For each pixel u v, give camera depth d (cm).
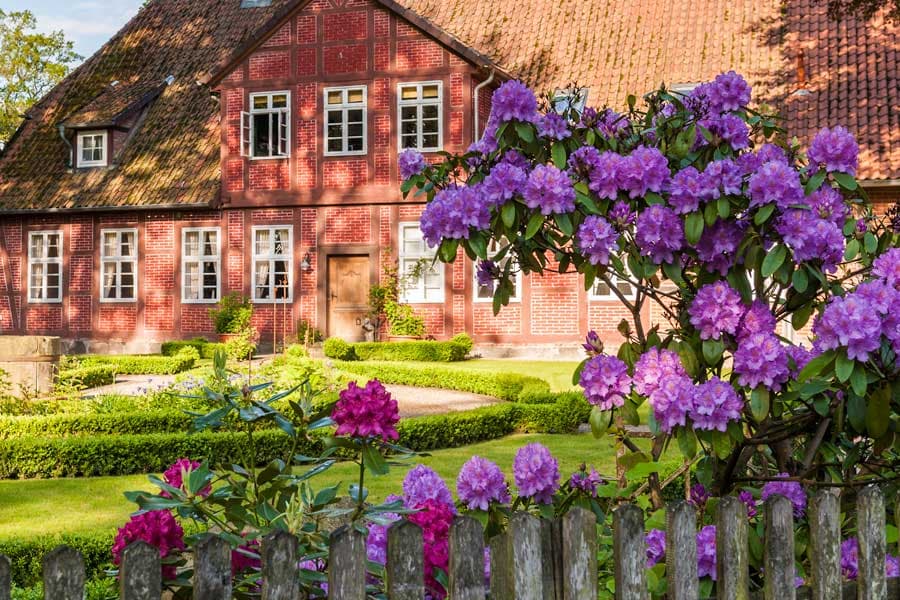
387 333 2380
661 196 420
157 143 2689
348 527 265
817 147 402
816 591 332
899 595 363
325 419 352
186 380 1412
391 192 2389
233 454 1026
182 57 2939
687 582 308
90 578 617
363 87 2408
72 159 2711
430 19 2720
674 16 2516
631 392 414
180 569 332
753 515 412
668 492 715
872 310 337
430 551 315
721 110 448
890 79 2191
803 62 2280
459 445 1172
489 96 2445
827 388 380
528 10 2653
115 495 912
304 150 2453
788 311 433
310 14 2447
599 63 2444
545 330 2297
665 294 447
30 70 4266
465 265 2344
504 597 287
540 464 372
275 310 2475
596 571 295
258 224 2494
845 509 419
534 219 405
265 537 257
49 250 2727
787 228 388
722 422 368
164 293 2589
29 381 1542
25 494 919
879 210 2031
